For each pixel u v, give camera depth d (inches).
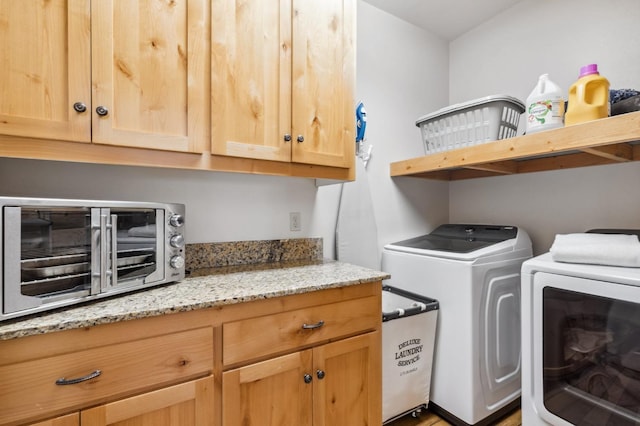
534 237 76.1
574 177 69.1
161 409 34.0
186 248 56.0
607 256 44.6
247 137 47.4
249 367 39.2
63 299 32.4
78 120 35.7
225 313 37.9
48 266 31.8
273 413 41.0
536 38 76.2
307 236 70.2
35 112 33.8
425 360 64.4
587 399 45.0
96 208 35.4
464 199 92.6
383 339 58.3
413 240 82.4
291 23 51.4
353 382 48.5
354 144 58.9
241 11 46.8
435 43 93.9
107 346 31.3
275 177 66.2
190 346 35.6
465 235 78.6
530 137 55.0
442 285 64.3
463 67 93.4
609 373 42.9
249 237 63.1
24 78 33.4
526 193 77.9
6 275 28.6
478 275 59.9
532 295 50.6
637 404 40.3
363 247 76.0
